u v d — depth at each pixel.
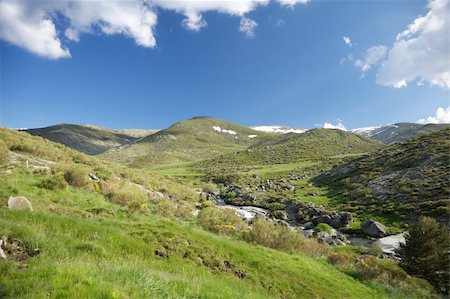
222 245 18.50
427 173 60.12
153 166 175.00
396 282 21.30
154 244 15.87
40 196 19.12
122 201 25.08
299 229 45.69
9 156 26.20
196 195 54.66
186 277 11.30
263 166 136.88
